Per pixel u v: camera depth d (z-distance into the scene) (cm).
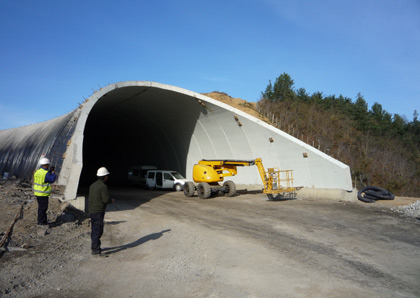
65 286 529
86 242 809
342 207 1423
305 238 884
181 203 1670
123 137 3884
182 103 2244
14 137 3516
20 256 663
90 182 3884
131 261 670
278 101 3600
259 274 591
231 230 985
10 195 1278
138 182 3084
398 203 1491
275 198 1791
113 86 1655
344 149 3159
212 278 570
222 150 2392
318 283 548
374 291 517
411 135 3788
